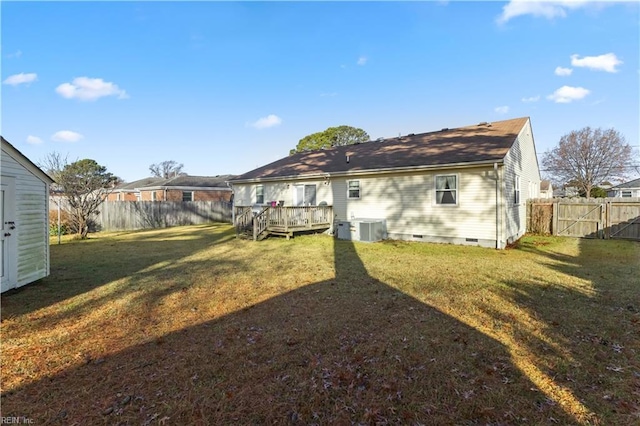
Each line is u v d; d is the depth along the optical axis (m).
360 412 2.39
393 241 12.41
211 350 3.46
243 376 2.92
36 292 5.73
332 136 42.41
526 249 10.30
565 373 2.91
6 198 5.39
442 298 5.14
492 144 11.92
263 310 4.75
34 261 6.07
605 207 12.74
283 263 8.22
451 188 11.63
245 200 18.95
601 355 3.24
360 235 12.48
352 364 3.11
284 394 2.64
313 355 3.30
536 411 2.38
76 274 7.15
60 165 15.68
